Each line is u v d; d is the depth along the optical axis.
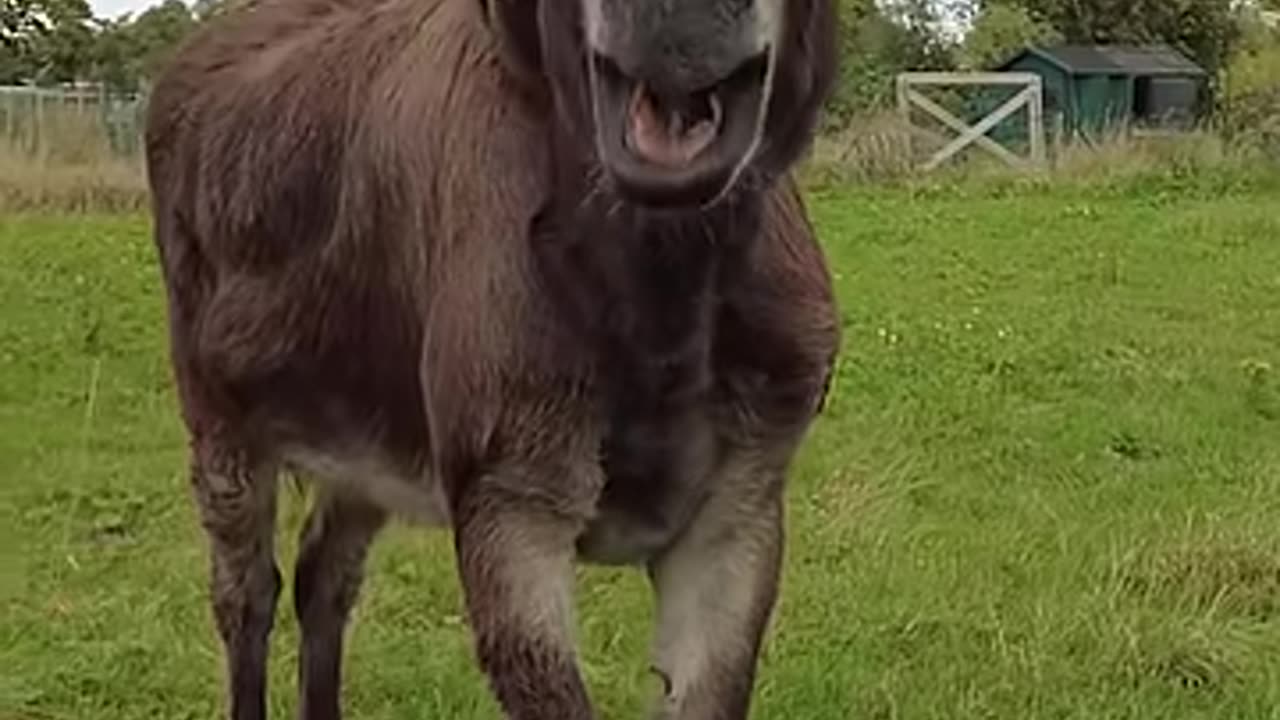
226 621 2.24
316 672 2.30
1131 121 13.86
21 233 7.80
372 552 2.54
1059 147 11.23
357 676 2.54
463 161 1.60
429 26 1.76
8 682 2.55
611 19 1.28
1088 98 15.88
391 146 1.74
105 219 8.48
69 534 3.34
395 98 1.75
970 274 6.84
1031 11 18.78
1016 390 4.55
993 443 3.95
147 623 2.80
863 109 11.65
